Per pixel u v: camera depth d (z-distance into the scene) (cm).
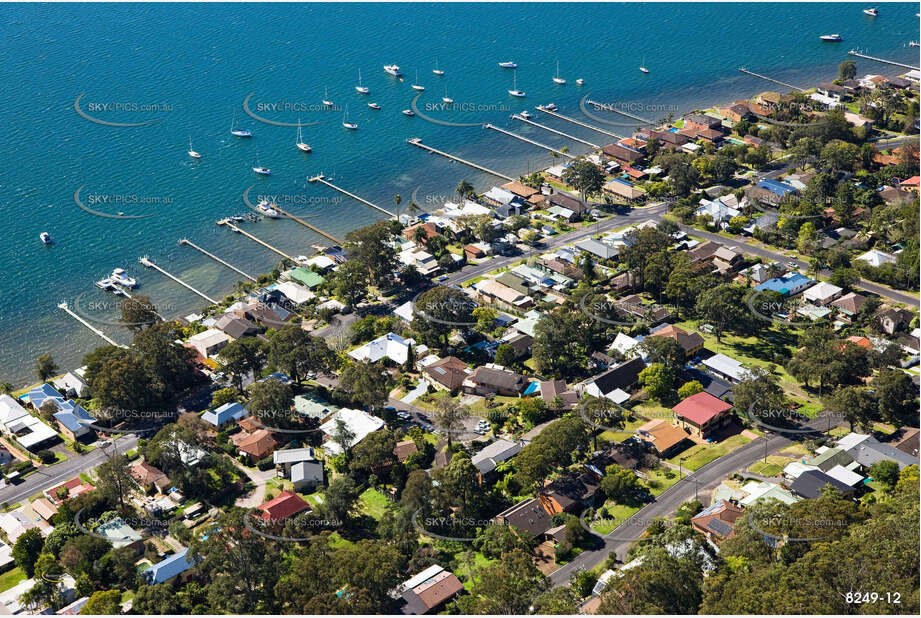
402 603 18888
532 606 18075
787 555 18412
